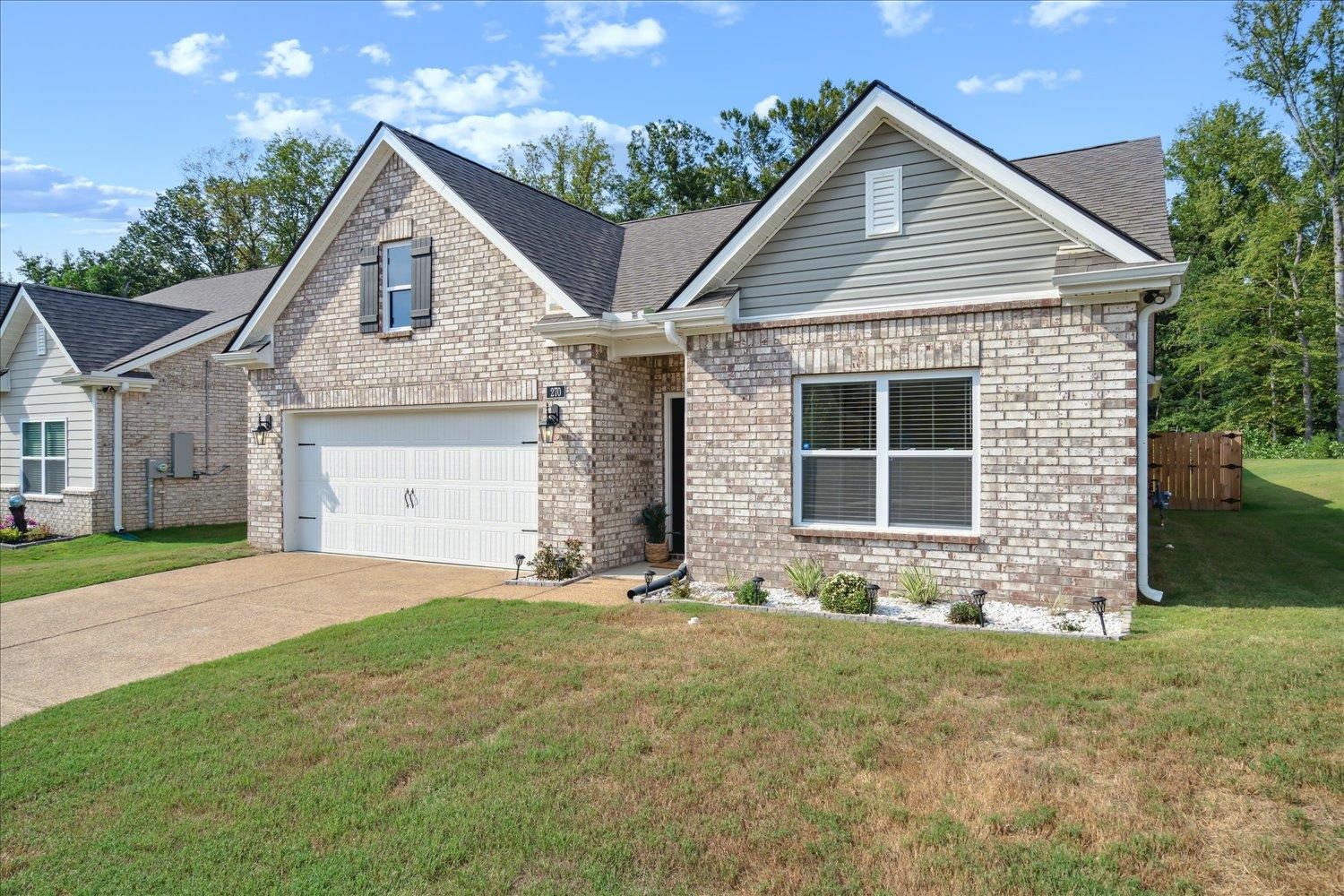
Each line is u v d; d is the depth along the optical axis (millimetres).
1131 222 8930
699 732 5105
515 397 11828
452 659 6957
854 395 9320
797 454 9625
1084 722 4957
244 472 20406
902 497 9055
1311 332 29250
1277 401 30312
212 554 13812
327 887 3637
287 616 9367
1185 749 4488
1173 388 33562
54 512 18406
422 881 3645
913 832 3832
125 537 17500
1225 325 30812
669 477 12523
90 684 7062
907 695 5574
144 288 43750
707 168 33750
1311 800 3904
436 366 12570
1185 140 35156
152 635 8656
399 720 5590
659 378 12570
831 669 6184
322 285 13758
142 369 18266
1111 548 7906
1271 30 29469
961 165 8625
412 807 4328
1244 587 8844
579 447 11305
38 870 3928
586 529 11273
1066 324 8094
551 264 11906
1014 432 8344
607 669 6469
